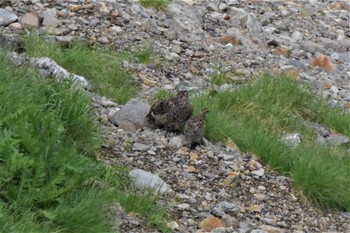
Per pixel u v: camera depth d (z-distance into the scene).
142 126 38.81
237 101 43.81
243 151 38.91
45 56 42.94
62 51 45.25
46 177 28.91
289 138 41.62
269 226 33.25
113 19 53.12
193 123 37.41
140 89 44.94
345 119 47.53
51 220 27.61
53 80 36.03
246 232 32.25
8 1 50.97
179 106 38.19
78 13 52.53
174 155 36.78
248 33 58.94
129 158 35.78
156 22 55.00
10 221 26.44
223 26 58.50
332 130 46.53
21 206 27.83
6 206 27.41
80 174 29.75
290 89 46.53
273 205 35.09
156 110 38.62
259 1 66.75
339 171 37.66
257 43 57.47
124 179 33.34
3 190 28.05
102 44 49.66
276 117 44.03
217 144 38.81
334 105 49.69
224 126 39.69
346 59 60.19
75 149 30.88
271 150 38.53
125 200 31.23
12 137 29.19
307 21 65.56
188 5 59.72
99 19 52.69
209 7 60.62
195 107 40.94
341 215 36.03
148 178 33.84
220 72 49.16
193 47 53.28
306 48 59.69
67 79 36.16
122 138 37.41
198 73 49.47
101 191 30.17
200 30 56.25
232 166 36.94
